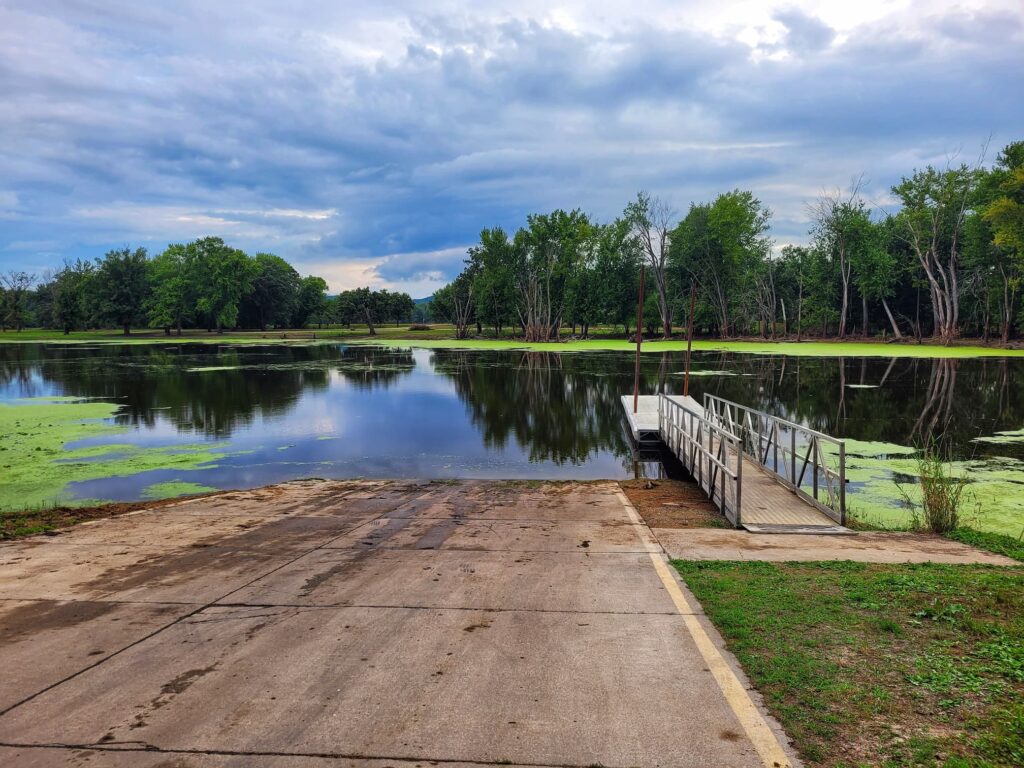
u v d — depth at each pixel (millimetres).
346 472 13883
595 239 73125
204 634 4566
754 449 12766
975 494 10727
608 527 8086
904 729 3160
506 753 3045
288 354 54969
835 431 18016
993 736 3053
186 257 98500
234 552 6934
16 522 8734
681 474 13656
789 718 3295
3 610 5125
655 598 5184
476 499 10344
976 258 55094
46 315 121688
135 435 18359
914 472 12750
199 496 10836
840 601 4961
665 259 73438
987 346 55594
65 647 4367
